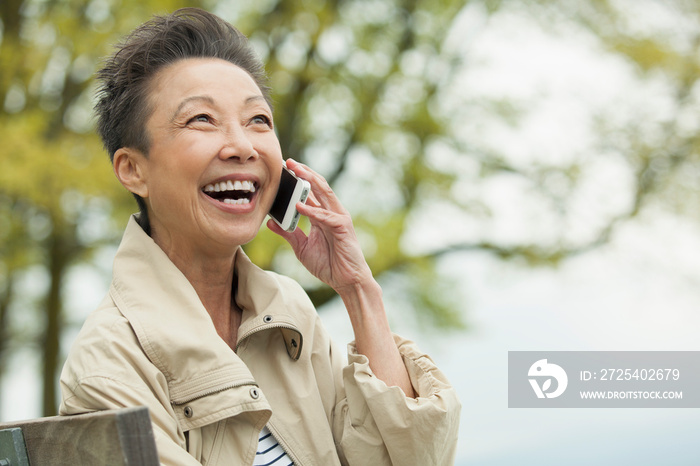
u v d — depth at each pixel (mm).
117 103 2107
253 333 2158
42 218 9852
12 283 11414
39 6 9633
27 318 12188
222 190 2061
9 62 9078
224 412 1887
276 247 8516
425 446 2154
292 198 2275
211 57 2133
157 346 1931
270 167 2117
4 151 8227
